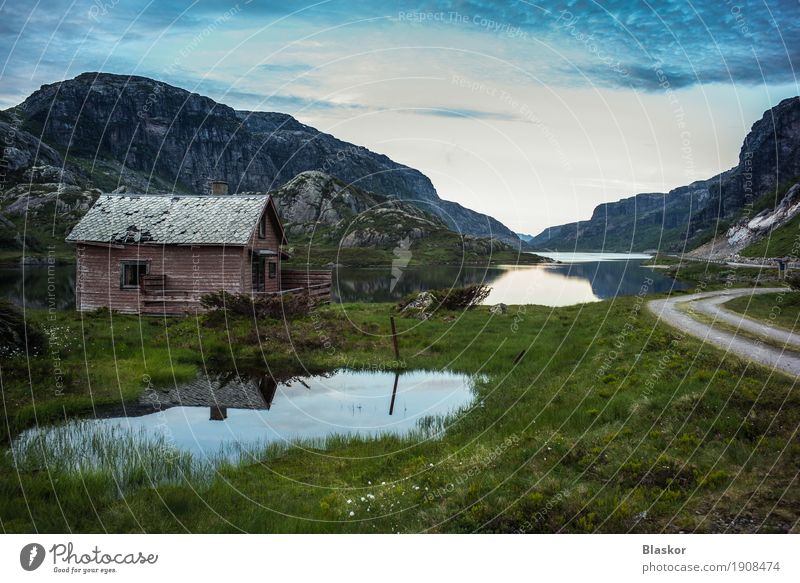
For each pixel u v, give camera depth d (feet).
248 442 44.34
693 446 35.42
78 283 111.86
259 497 34.06
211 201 119.44
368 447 43.27
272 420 50.62
